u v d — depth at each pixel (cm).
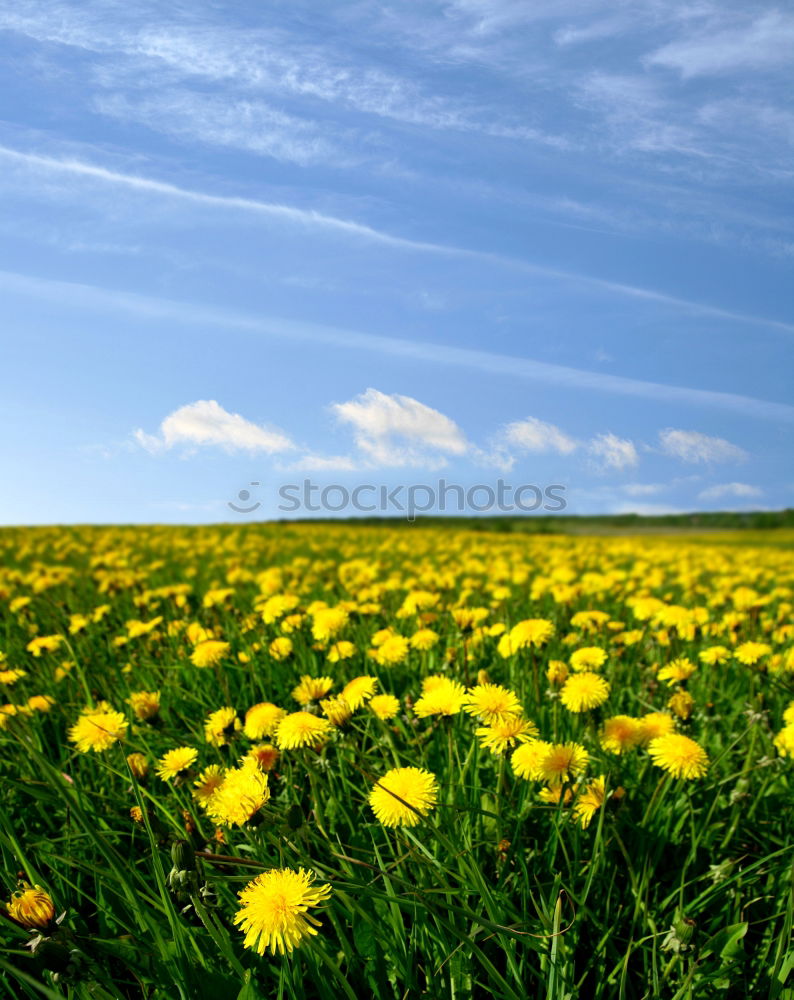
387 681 361
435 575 669
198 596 638
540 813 231
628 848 222
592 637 436
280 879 144
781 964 167
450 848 172
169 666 389
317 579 732
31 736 298
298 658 394
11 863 217
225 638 461
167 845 195
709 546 1995
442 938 172
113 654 450
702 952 183
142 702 268
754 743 267
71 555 1159
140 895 178
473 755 239
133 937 173
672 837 227
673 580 856
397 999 167
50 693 374
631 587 676
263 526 2325
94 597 660
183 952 157
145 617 546
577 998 167
